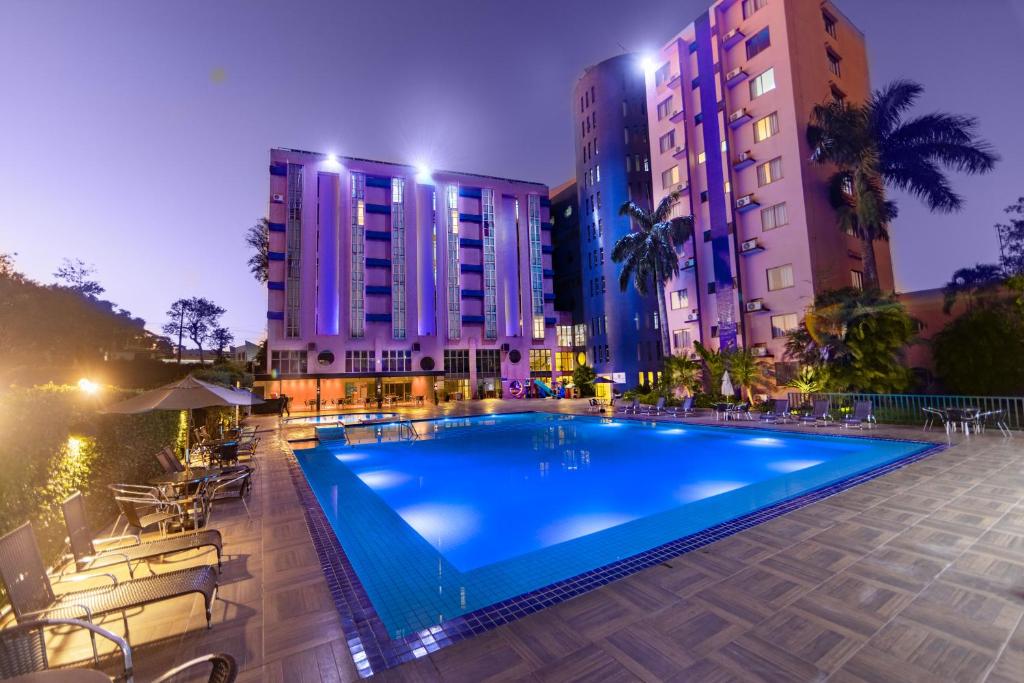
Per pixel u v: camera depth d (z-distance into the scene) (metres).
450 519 7.90
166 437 10.69
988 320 18.67
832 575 4.33
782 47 24.14
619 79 40.81
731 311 26.53
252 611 4.09
